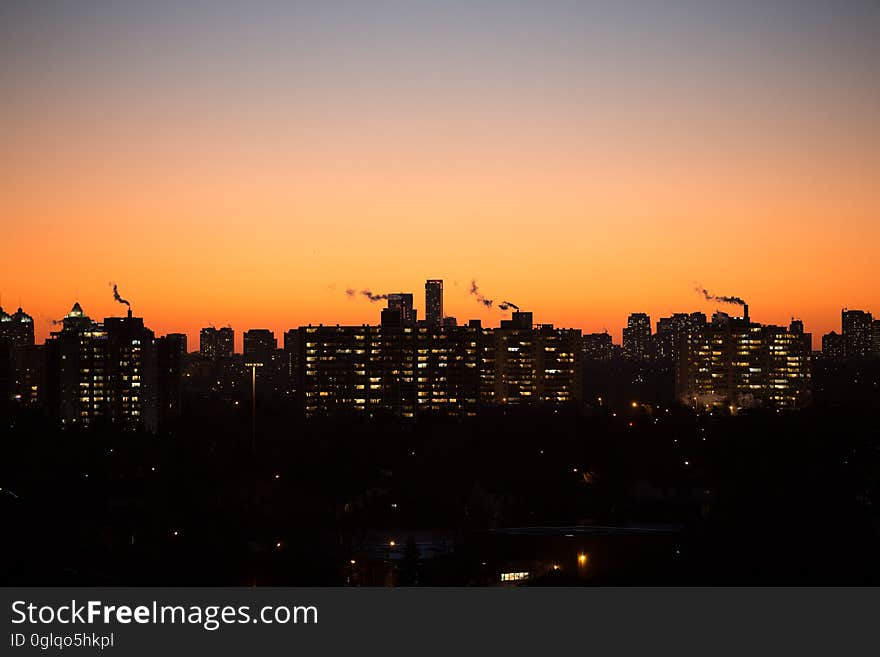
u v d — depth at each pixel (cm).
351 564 19400
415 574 17975
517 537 18350
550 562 18062
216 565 19125
